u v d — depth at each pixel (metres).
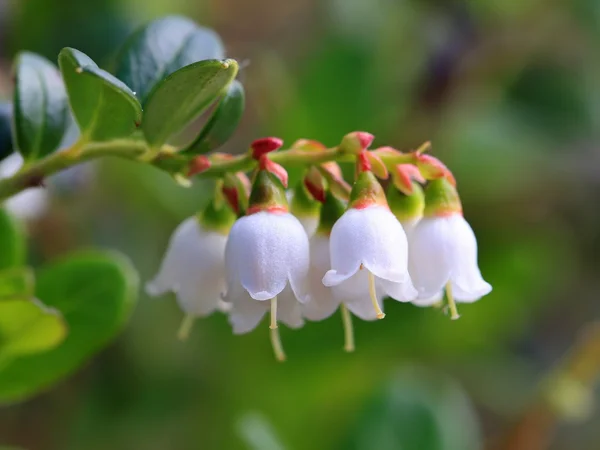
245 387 0.19
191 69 0.10
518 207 0.25
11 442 0.21
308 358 0.18
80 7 0.18
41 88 0.11
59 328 0.11
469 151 0.24
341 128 0.18
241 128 0.22
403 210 0.10
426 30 0.23
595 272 0.29
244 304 0.10
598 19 0.24
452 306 0.10
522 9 0.24
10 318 0.11
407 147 0.22
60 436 0.21
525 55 0.25
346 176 0.17
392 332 0.18
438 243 0.10
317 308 0.10
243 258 0.10
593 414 0.27
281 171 0.10
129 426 0.20
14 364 0.12
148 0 0.21
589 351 0.16
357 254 0.10
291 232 0.10
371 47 0.19
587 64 0.26
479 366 0.25
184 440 0.20
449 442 0.15
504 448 0.17
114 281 0.12
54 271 0.12
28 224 0.17
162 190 0.19
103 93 0.10
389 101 0.20
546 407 0.17
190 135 0.21
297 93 0.18
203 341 0.19
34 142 0.11
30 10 0.18
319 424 0.19
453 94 0.23
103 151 0.10
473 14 0.24
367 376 0.18
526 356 0.28
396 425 0.15
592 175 0.27
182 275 0.11
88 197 0.19
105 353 0.20
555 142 0.26
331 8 0.20
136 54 0.11
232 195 0.10
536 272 0.25
